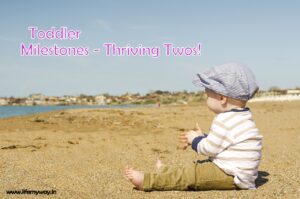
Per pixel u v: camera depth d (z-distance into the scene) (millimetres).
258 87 3105
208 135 2988
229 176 2900
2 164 3834
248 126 2949
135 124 8609
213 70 3092
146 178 2902
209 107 3139
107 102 67000
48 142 5508
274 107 16031
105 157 4320
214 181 2893
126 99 66062
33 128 7828
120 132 6973
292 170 3541
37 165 3818
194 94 43781
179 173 2918
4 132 6984
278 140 5695
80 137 6133
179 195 2783
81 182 3189
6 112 25625
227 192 2855
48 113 12539
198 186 2902
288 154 4438
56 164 3877
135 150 4848
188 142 3123
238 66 3074
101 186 3064
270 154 4484
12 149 4805
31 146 5062
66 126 8242
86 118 10250
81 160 4117
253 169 2914
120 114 11766
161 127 7957
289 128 7391
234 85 2996
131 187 3043
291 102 21734
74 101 66875
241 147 2893
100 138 6012
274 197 2686
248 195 2748
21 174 3436
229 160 2893
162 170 2979
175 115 11367
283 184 3049
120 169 3707
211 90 3094
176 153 4656
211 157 2992
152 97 54719
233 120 2939
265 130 7121
